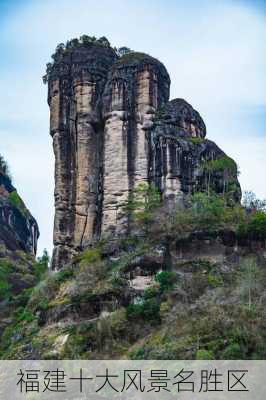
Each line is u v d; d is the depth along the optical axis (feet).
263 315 290.97
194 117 436.76
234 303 305.53
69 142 435.53
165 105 436.76
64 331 332.39
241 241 359.87
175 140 415.23
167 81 450.71
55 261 411.75
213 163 415.23
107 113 428.97
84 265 372.79
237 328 282.97
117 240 382.63
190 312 307.99
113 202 411.13
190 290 334.03
